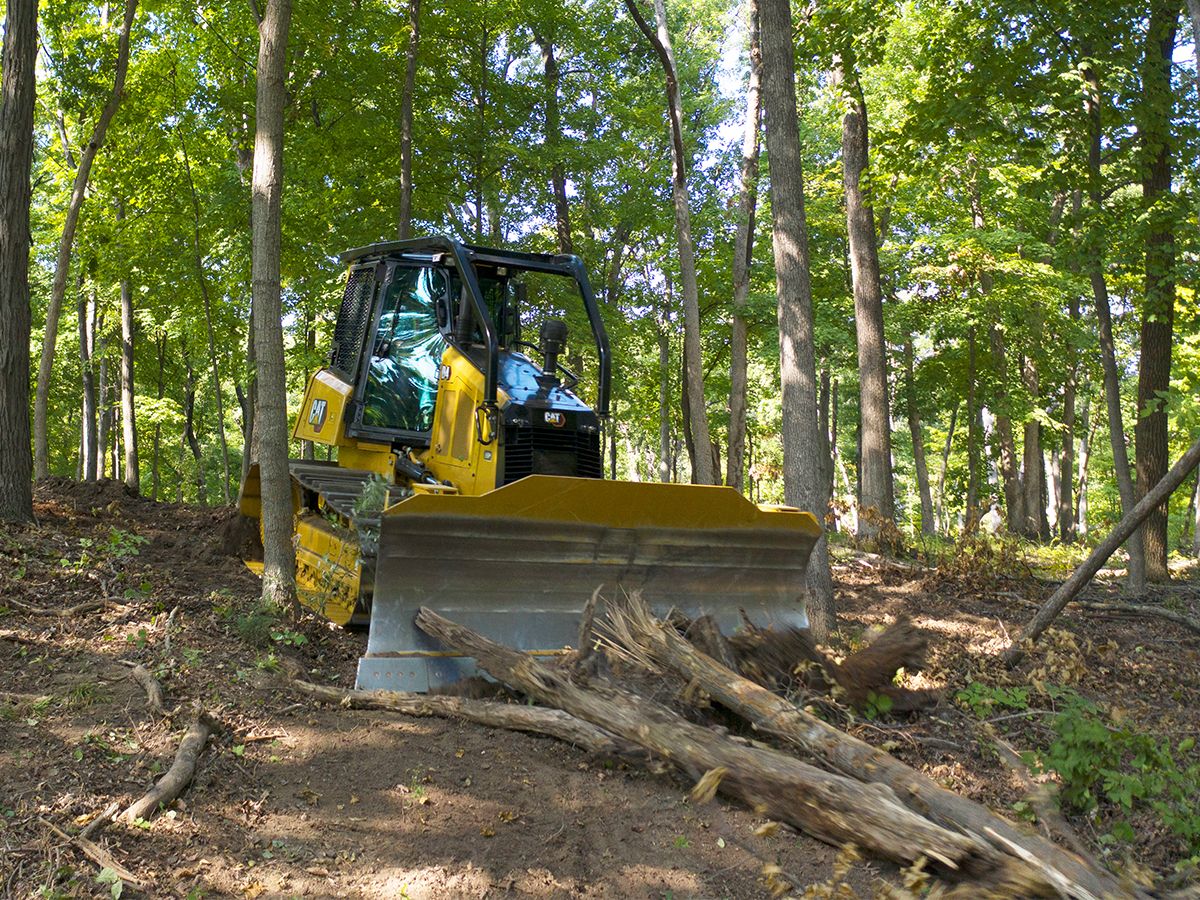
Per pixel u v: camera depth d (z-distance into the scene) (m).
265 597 6.85
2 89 8.16
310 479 7.65
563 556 6.34
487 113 16.52
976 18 11.72
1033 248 20.70
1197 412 12.85
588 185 20.33
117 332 25.03
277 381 6.91
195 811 4.41
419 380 7.87
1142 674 8.34
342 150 14.52
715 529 6.57
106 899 3.74
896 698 6.49
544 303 15.29
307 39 13.48
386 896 4.12
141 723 5.00
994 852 4.28
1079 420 29.44
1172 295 12.08
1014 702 6.50
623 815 4.90
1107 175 11.88
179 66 14.63
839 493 37.28
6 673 5.32
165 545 9.03
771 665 6.32
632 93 19.30
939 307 22.00
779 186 8.65
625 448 46.59
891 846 4.46
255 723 5.29
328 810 4.63
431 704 5.70
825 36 12.42
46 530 7.98
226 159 15.17
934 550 15.42
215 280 15.96
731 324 21.17
